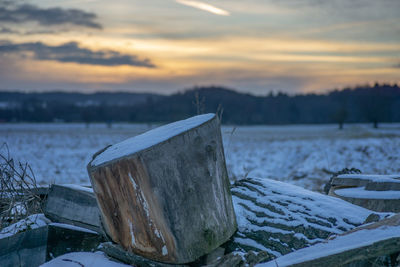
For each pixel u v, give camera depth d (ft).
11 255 11.10
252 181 13.30
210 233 9.50
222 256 9.37
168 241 8.92
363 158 48.93
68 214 12.39
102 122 359.66
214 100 349.41
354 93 347.97
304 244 9.86
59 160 57.67
